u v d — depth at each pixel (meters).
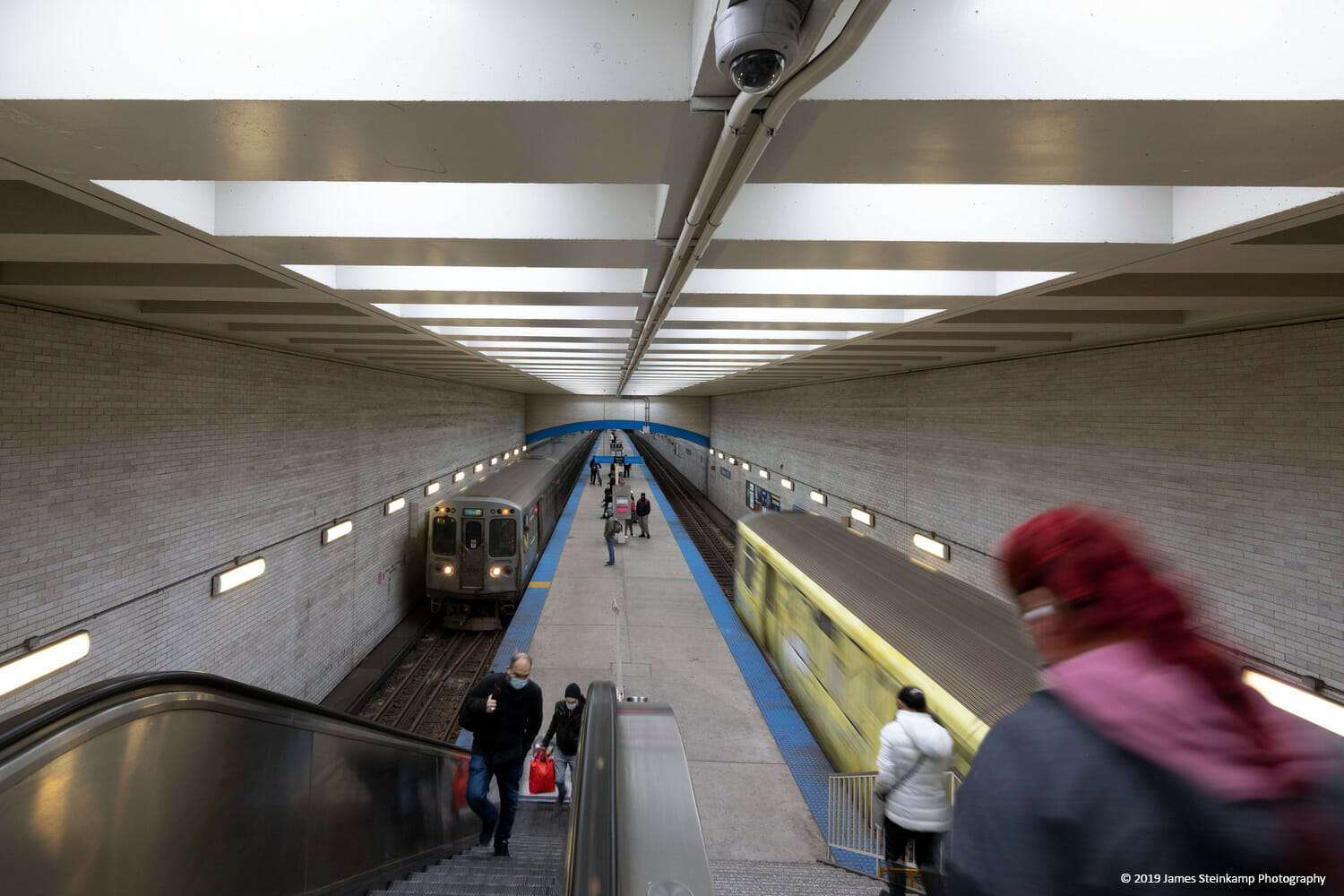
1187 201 2.68
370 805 3.80
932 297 4.33
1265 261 3.08
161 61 1.59
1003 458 7.98
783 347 7.48
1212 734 0.66
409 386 13.02
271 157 1.99
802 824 5.76
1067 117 1.66
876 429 11.65
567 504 26.84
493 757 4.90
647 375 13.84
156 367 5.86
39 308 4.66
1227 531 5.05
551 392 24.31
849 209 2.88
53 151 1.93
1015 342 6.42
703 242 2.77
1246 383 4.91
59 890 1.91
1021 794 0.74
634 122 1.80
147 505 5.75
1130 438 6.02
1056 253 2.98
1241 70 1.51
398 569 12.61
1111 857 0.65
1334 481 4.30
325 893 3.30
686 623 11.90
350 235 2.91
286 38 1.61
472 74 1.64
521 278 4.34
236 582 7.02
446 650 11.96
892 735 3.79
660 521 22.78
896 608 6.00
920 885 3.64
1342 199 2.12
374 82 1.63
